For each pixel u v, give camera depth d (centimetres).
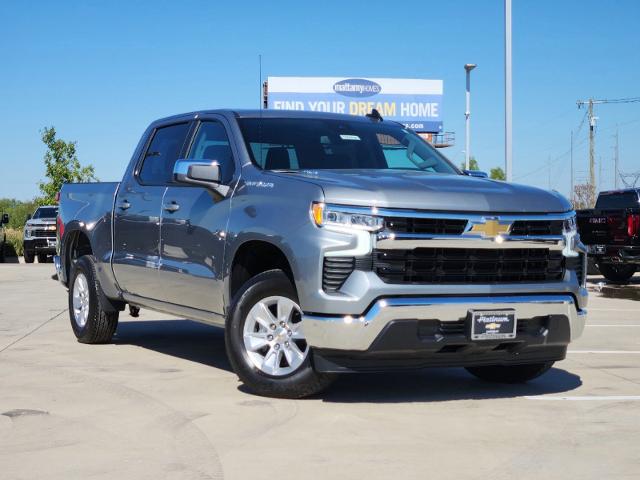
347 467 436
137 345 860
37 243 2720
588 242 1745
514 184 627
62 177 3878
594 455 460
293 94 6788
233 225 630
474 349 576
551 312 599
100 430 509
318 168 662
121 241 795
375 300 550
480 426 524
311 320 557
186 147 733
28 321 1047
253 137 673
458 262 571
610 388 654
